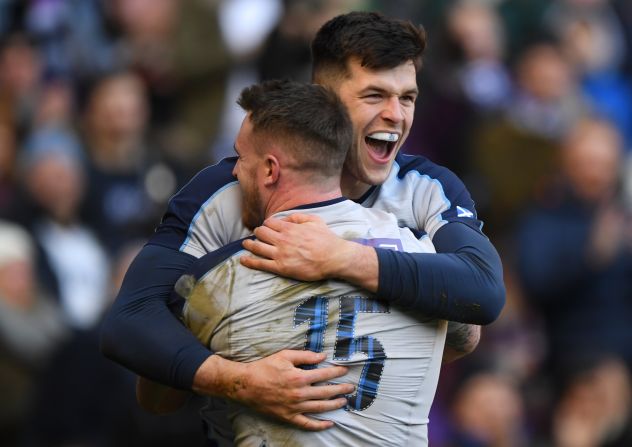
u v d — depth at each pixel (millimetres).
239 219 12500
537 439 24766
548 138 28875
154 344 11914
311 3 28516
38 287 24828
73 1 30375
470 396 23656
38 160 25703
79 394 23031
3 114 28719
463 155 28844
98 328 23375
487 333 25781
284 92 12031
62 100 28469
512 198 28703
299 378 11609
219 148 28812
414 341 11992
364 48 12312
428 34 30000
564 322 26719
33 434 23188
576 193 27391
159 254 12367
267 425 11922
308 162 11961
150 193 27047
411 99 12594
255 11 30578
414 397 12047
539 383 25578
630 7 36406
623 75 34438
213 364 11789
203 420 13227
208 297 11930
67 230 25734
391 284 11734
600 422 24844
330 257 11695
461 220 12609
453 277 11875
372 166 12570
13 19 30641
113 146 27125
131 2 29859
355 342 11797
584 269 26703
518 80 29969
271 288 11789
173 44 29828
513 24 32531
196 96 29750
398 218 12883
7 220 25438
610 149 27547
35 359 24109
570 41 33031
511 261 27422
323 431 11805
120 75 28172
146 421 22719
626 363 26547
